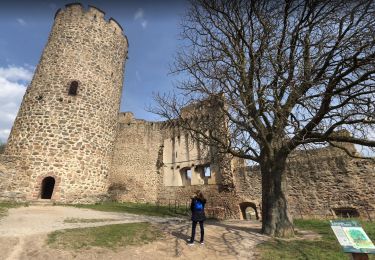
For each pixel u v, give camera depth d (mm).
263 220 8477
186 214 13375
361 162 13453
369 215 12578
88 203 14359
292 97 7715
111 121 17078
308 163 14820
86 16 17281
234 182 16781
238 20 9422
